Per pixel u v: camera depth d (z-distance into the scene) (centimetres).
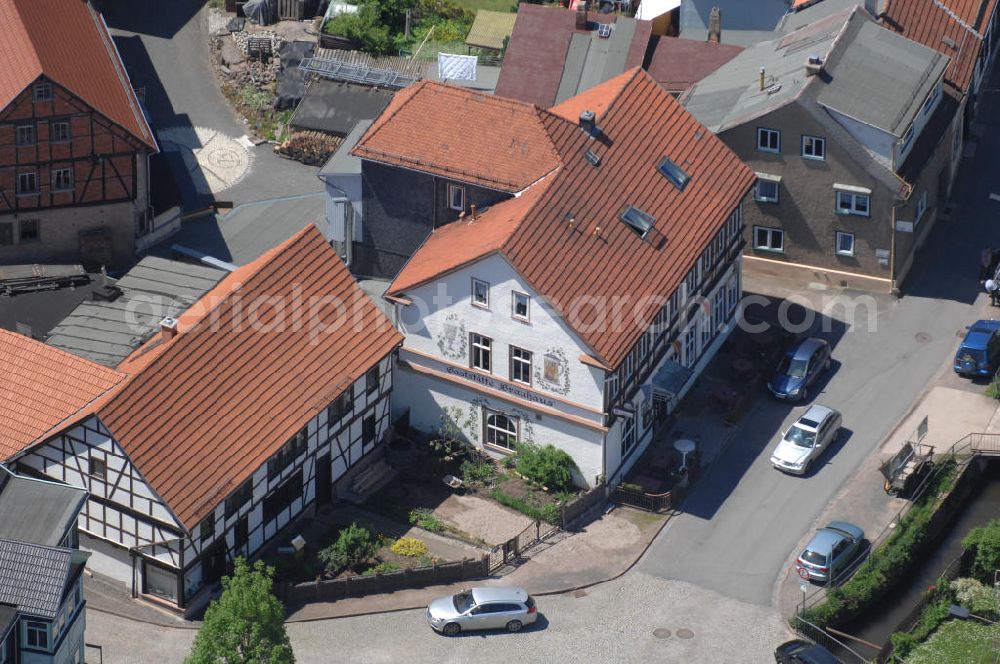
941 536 9762
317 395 9431
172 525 8706
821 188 11194
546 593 9169
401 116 10544
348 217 10875
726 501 9806
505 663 8669
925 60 11469
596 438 9675
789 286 11512
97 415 8662
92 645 8544
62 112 11256
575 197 9888
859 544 9356
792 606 9031
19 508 7919
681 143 10538
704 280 10444
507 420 9988
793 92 11100
